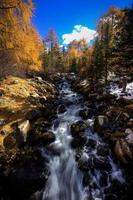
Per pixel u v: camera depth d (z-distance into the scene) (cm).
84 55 4281
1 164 1039
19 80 2270
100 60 2661
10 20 1059
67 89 3112
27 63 1880
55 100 2153
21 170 992
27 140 1260
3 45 1153
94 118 1545
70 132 1359
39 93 2188
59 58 5944
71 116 1650
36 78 2773
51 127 1440
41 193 959
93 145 1194
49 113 1636
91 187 980
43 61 4147
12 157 1088
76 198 966
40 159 1094
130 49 3136
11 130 1298
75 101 2159
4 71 1883
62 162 1123
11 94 1841
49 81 3328
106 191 959
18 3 980
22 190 945
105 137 1245
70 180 1037
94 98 2050
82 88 2745
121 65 2856
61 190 998
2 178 984
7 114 1480
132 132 1183
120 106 1609
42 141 1237
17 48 1341
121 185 969
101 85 2397
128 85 2106
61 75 4616
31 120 1464
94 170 1039
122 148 1082
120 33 3806
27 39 1453
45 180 992
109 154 1132
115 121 1355
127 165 1027
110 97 1859
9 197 947
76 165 1080
